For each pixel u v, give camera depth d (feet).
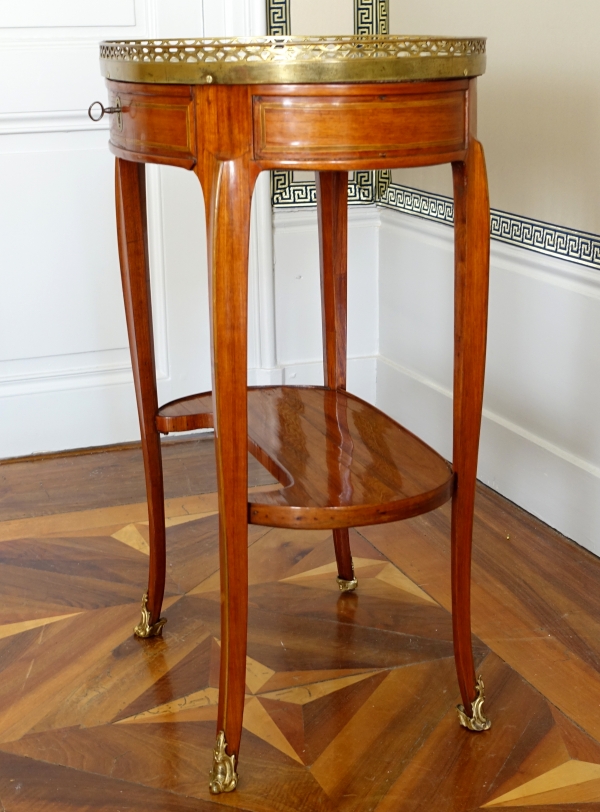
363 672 4.81
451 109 3.63
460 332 3.96
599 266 5.70
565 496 6.26
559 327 6.14
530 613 5.36
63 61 7.22
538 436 6.53
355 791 3.99
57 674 4.84
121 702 4.61
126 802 3.95
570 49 5.69
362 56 3.39
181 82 3.48
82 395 7.98
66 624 5.31
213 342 3.63
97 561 6.06
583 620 5.29
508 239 6.57
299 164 3.48
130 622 5.32
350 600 5.51
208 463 7.71
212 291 3.59
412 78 3.45
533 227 6.27
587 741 4.28
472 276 3.86
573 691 4.65
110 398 8.06
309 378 8.58
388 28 7.96
